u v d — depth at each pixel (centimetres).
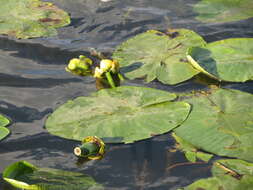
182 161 236
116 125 241
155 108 245
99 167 236
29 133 244
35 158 238
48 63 264
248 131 238
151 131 240
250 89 252
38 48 269
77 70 262
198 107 245
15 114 248
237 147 235
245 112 242
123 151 239
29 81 258
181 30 271
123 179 233
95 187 232
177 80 254
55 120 244
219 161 234
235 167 232
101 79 258
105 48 269
